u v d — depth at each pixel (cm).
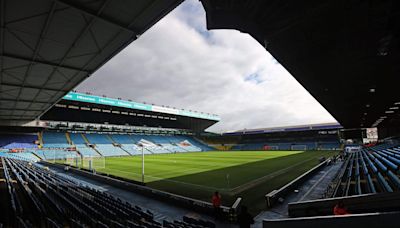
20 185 1116
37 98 1933
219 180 1622
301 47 873
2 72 1285
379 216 257
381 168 1164
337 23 700
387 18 667
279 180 1552
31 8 735
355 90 1608
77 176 1912
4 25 822
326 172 1731
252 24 732
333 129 6072
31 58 1131
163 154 5250
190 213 872
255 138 7931
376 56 959
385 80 1339
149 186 1457
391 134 5406
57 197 901
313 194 1056
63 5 734
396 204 405
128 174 2031
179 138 7738
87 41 997
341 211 457
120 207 770
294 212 625
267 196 905
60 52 1091
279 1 622
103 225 514
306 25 717
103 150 5012
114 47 1070
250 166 2450
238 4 659
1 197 920
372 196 436
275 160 3078
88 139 5322
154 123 7119
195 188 1366
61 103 4394
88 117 5531
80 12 778
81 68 1314
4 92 1681
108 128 5484
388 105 2283
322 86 1479
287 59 995
